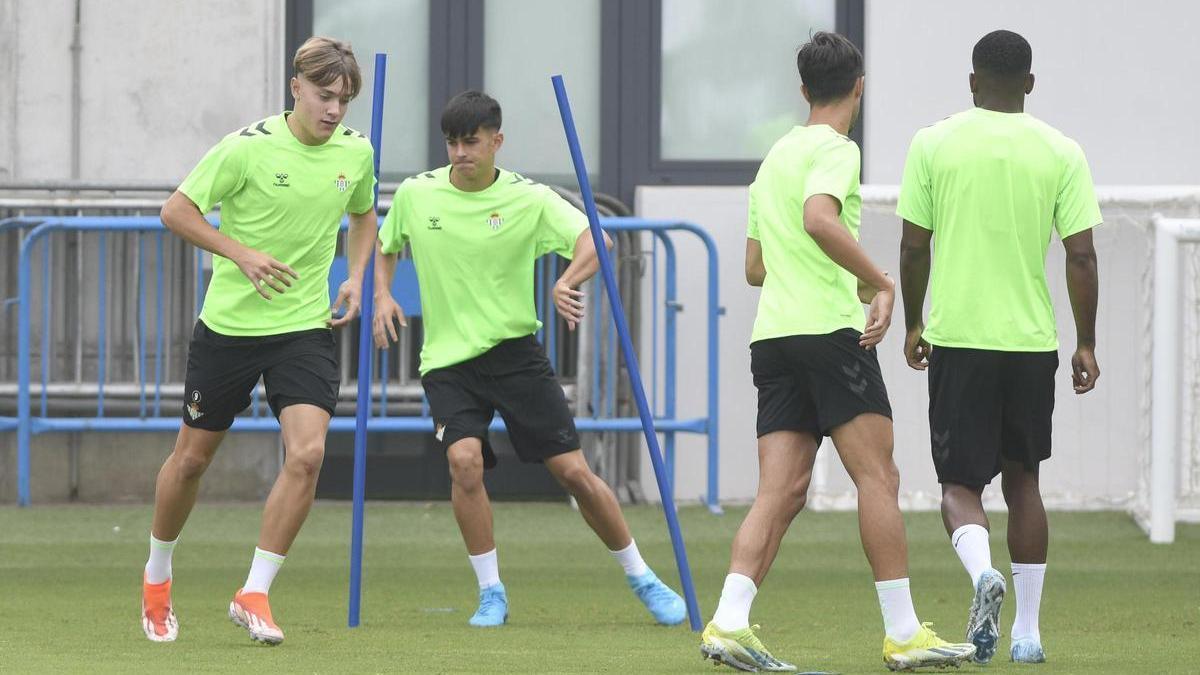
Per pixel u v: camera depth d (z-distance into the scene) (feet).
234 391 58.49
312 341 58.44
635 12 110.01
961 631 64.34
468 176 65.72
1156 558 88.89
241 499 104.06
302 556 88.33
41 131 103.96
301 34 109.09
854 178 50.44
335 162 58.29
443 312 66.59
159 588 58.59
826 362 50.55
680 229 100.63
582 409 102.22
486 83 109.91
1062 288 102.99
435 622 65.51
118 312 103.19
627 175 110.22
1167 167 106.83
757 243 53.83
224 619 65.67
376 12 109.40
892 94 106.22
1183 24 106.63
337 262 102.78
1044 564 54.80
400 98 109.70
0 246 103.55
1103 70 106.63
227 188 57.26
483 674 48.70
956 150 53.62
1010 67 53.88
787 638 61.31
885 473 50.80
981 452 53.88
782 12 110.22
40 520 96.89
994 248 53.31
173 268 103.30
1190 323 98.53
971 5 106.32
